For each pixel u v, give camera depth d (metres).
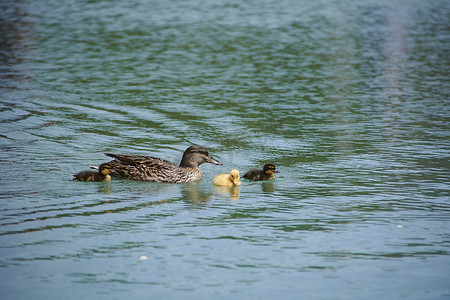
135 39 39.75
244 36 41.69
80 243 10.24
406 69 31.61
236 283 8.88
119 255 9.80
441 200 12.86
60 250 9.91
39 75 28.19
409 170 15.29
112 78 28.17
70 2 59.22
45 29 42.78
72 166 15.25
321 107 23.41
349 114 22.22
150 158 14.70
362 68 31.81
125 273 9.14
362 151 17.27
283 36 42.03
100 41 38.69
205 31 43.62
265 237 10.71
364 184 14.11
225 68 31.42
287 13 54.94
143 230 10.95
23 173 14.50
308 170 15.45
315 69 31.48
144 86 26.70
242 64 32.56
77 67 30.56
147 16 51.00
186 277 9.05
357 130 19.83
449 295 8.55
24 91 24.66
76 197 12.85
